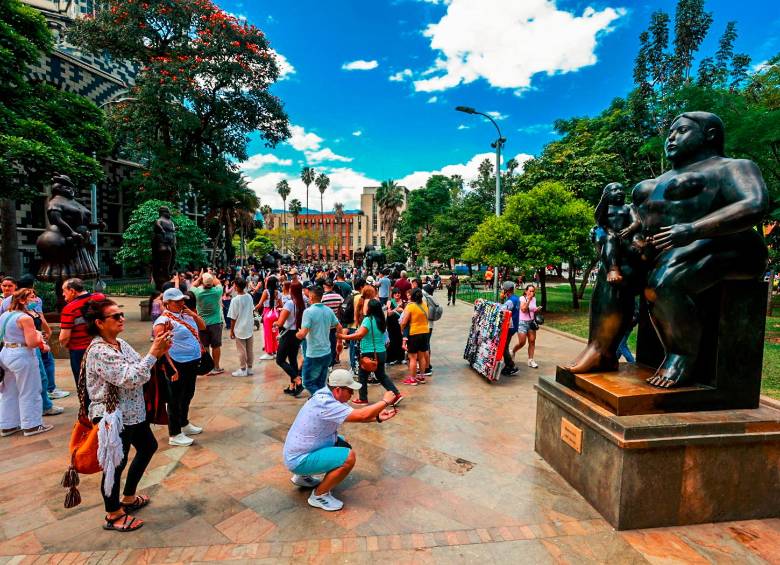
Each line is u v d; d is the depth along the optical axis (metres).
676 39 22.06
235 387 6.37
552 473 3.71
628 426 2.79
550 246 13.62
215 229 35.25
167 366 4.02
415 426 4.83
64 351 7.84
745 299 3.11
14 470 3.73
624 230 3.45
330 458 3.07
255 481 3.57
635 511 2.87
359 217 92.44
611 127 21.36
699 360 3.25
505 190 42.06
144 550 2.67
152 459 3.98
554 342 10.36
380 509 3.15
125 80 28.84
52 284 10.14
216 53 22.16
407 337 6.65
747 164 2.89
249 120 26.03
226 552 2.65
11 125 11.23
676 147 3.20
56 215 8.54
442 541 2.77
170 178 22.25
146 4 21.38
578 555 2.63
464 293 25.45
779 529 2.89
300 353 9.00
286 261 31.70
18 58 12.34
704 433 2.87
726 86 13.30
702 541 2.76
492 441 4.41
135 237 15.99
